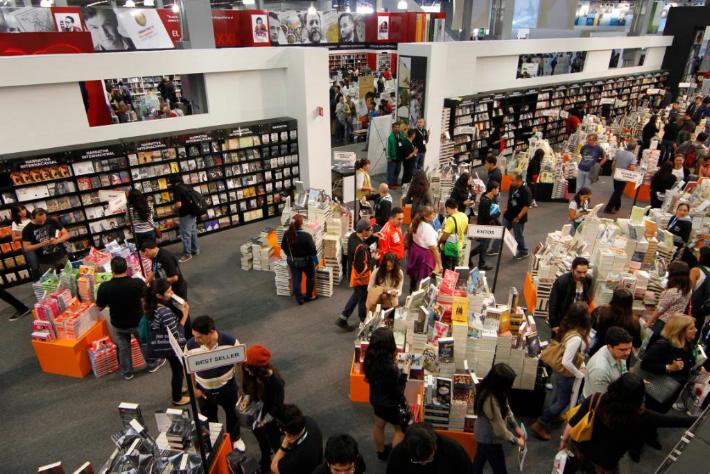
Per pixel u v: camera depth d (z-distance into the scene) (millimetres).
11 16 8070
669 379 3945
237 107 9094
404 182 11016
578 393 3900
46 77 6762
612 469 2918
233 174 8992
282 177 9711
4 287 7059
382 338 3400
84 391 4910
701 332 4863
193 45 8961
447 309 4582
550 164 10414
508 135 13984
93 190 7523
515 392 4309
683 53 19344
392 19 16938
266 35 11719
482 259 7305
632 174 8164
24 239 5984
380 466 3904
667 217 7355
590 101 16703
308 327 5977
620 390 2723
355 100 16375
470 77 12492
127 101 13211
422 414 3877
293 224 5902
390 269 4984
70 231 7414
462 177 7812
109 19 8805
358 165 8352
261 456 3803
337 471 2506
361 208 7922
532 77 14734
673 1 23953
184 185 7578
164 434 3465
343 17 15797
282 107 9688
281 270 6617
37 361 5406
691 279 4918
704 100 14570
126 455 3104
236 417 3893
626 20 22922
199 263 7816
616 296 4023
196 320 3424
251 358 3174
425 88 11250
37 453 4148
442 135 11812
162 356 4266
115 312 4660
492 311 4285
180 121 8430
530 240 8547
